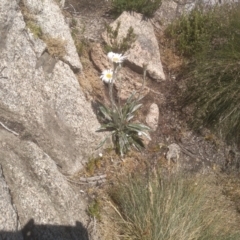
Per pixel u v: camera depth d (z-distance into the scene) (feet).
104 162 2.71
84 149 2.65
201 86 3.13
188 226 2.34
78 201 2.37
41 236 2.04
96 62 3.10
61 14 3.00
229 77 3.09
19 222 1.98
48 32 2.76
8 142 2.24
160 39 3.56
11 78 2.41
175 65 3.41
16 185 2.09
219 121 3.05
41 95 2.53
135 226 2.40
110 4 3.60
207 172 2.93
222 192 2.82
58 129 2.55
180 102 3.21
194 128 3.11
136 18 3.47
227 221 2.61
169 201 2.41
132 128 2.82
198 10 3.72
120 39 3.25
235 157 3.01
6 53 2.43
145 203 2.45
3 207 1.90
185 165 2.93
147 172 2.75
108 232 2.38
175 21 3.62
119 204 2.53
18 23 2.54
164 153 2.91
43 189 2.19
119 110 2.78
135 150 2.85
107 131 2.79
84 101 2.75
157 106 3.13
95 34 3.34
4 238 1.84
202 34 3.40
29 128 2.41
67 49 2.82
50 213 2.13
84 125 2.67
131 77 3.15
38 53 2.60
